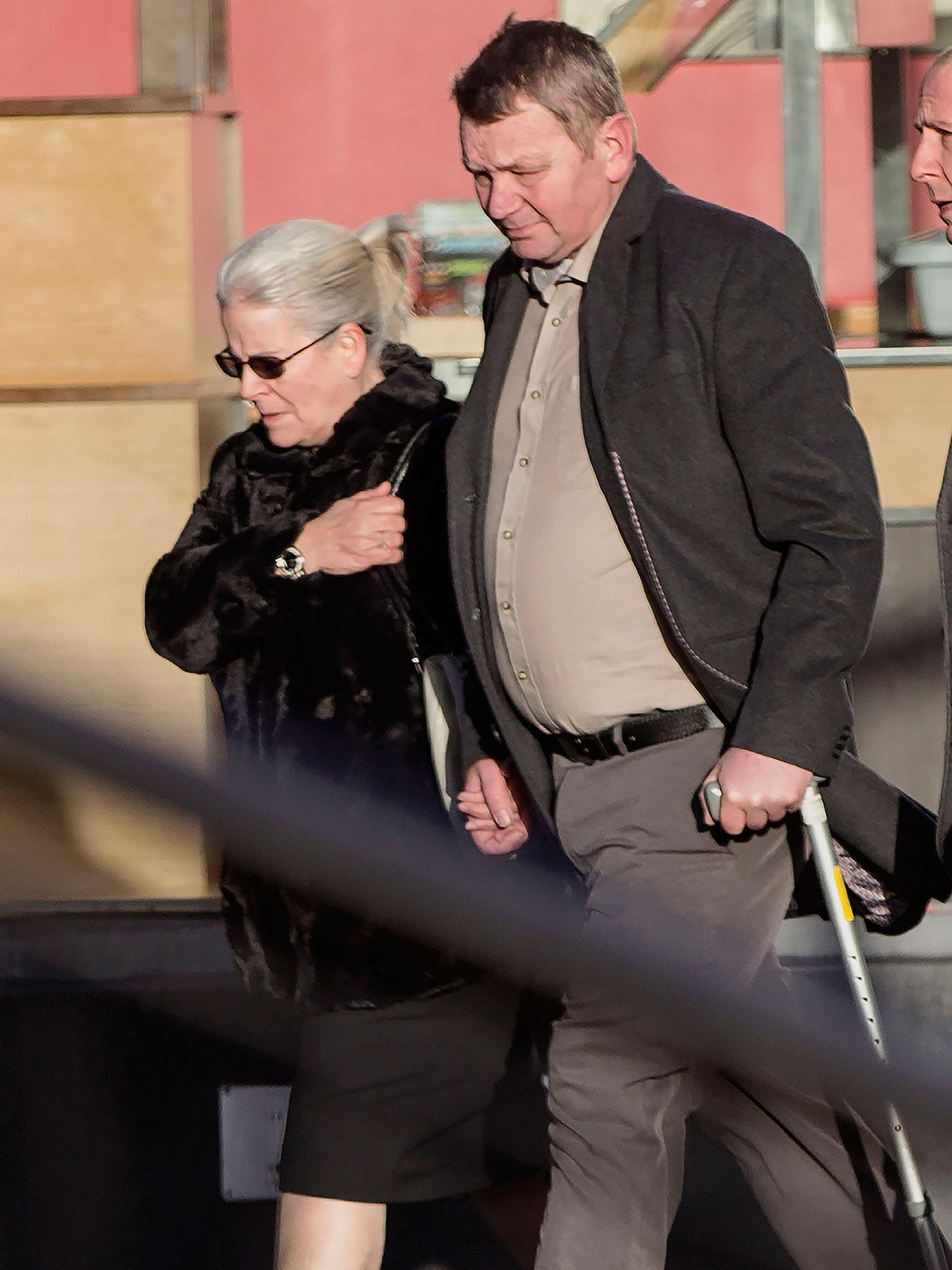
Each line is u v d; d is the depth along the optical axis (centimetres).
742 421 838
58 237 1215
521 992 984
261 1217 1188
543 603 885
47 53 1355
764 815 824
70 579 1222
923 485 1241
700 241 855
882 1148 934
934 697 1240
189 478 1224
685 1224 1162
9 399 1216
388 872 958
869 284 1838
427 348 1313
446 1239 1188
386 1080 969
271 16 2020
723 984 880
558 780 930
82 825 1147
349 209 2052
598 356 852
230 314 968
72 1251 1184
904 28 1659
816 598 821
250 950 974
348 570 941
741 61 1697
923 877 896
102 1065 1183
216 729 1177
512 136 850
